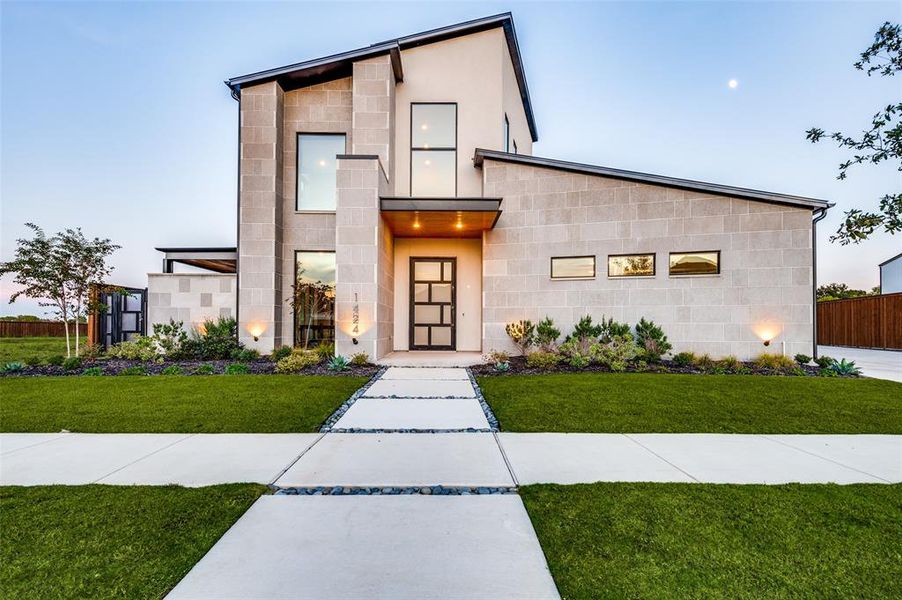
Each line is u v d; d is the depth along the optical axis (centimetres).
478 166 1091
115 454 362
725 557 207
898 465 342
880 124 268
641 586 185
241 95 1035
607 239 939
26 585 183
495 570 198
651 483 300
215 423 454
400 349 1117
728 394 581
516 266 994
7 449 375
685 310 895
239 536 228
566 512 255
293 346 1052
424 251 1129
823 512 256
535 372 770
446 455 364
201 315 1030
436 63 1125
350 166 885
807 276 840
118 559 204
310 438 412
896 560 205
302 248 1073
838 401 548
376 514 256
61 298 909
